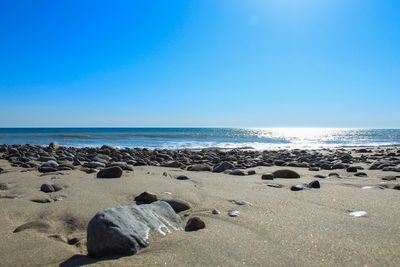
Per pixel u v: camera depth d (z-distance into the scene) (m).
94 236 2.55
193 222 3.10
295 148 24.52
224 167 8.12
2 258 2.51
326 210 3.78
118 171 6.35
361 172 7.46
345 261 2.35
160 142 32.00
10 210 3.82
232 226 3.16
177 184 5.52
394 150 20.97
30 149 16.11
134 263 2.33
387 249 2.55
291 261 2.35
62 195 4.69
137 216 2.91
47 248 2.70
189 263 2.31
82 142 30.56
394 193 4.77
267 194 4.76
